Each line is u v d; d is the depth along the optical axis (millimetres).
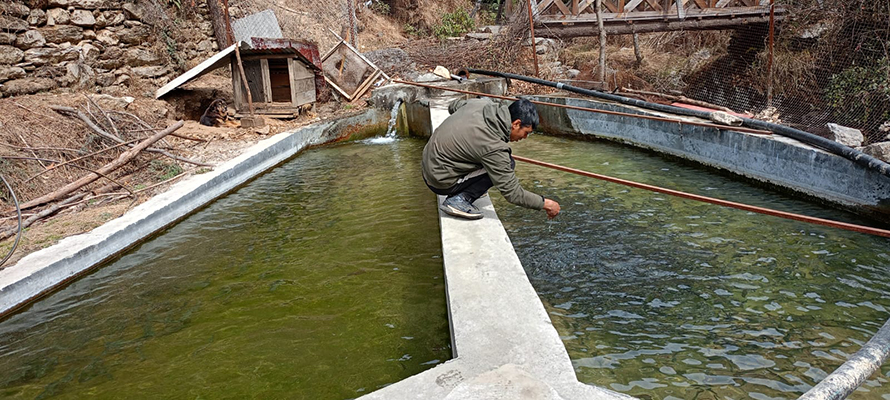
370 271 4465
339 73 10805
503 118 3645
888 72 7000
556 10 11344
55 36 8125
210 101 10094
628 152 8305
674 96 9336
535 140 9523
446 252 3543
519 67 11555
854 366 2520
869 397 2809
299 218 5797
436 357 3252
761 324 3549
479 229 3912
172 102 9406
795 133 6176
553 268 4445
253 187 6992
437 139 3898
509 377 2180
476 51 11906
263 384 3080
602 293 4023
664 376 3027
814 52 8781
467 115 3787
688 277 4211
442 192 4133
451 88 9680
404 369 3146
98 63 8758
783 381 2959
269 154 7836
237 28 11727
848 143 6129
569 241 4957
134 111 8195
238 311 3945
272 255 4883
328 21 14805
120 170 6688
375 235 5223
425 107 9633
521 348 2496
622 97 8938
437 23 17312
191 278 4508
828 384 2359
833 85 7832
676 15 9883
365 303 3953
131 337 3666
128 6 9273
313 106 10102
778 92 8930
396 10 17781
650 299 3912
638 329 3533
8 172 5734
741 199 6043
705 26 9820
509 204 6023
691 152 7418
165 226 5625
